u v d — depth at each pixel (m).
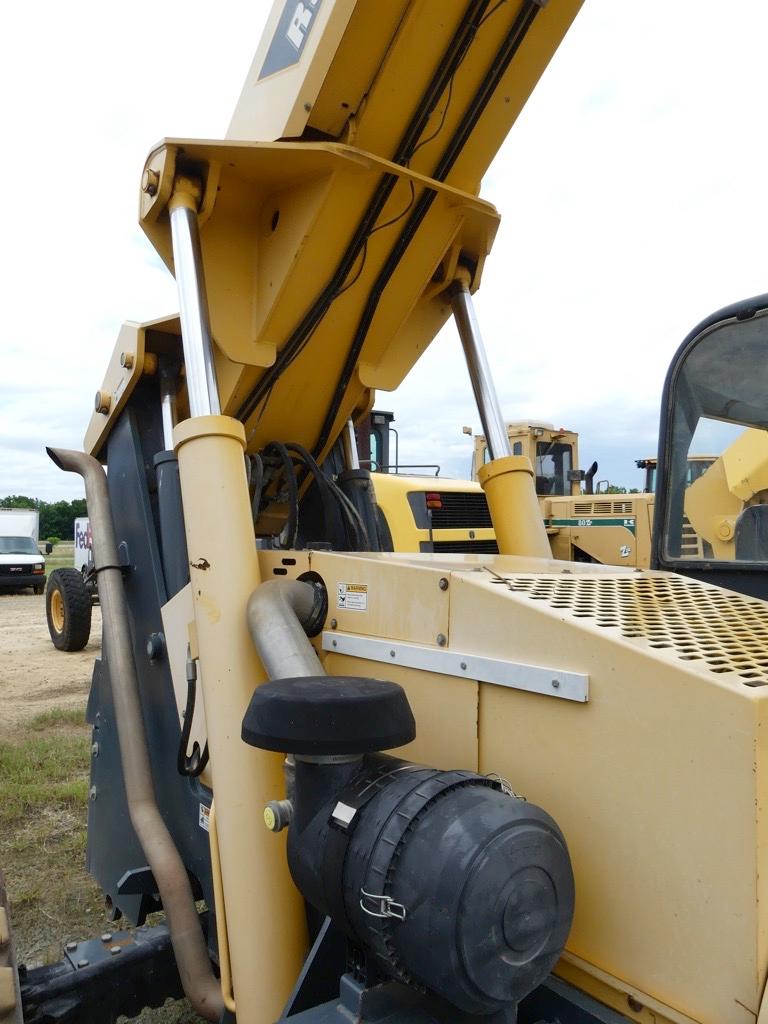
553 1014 1.37
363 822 1.31
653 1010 1.25
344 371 2.75
